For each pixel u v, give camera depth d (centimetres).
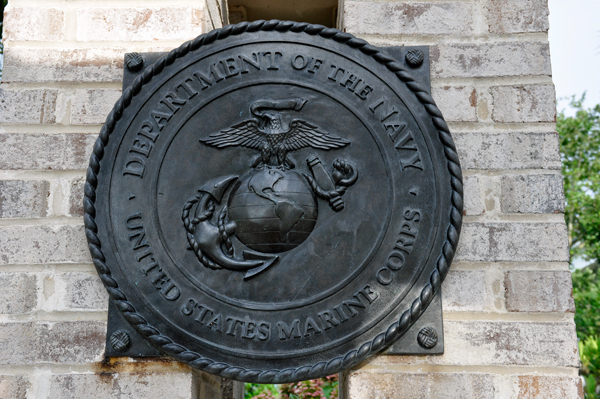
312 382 390
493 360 142
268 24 159
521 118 157
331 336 141
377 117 154
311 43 158
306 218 148
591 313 688
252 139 154
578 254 829
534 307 146
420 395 141
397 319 142
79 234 154
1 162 158
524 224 151
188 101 157
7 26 166
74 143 160
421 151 151
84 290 150
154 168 153
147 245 148
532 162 154
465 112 158
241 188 151
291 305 144
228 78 158
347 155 152
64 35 166
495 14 164
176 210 150
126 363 145
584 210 779
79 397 143
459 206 146
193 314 144
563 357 142
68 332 147
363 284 144
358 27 165
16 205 155
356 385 142
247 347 141
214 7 186
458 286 148
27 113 161
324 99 156
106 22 167
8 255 152
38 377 145
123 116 156
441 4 166
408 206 148
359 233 148
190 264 147
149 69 157
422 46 160
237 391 231
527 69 160
